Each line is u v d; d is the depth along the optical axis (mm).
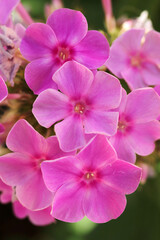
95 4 257
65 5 261
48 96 150
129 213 253
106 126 151
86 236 254
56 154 155
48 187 151
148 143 164
